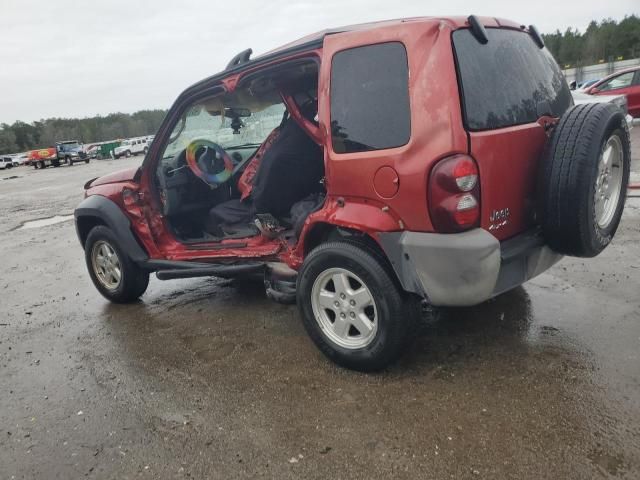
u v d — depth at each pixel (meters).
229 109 4.53
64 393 3.40
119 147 49.44
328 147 3.11
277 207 4.12
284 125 4.38
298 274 3.37
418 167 2.69
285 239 3.91
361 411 2.84
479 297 2.74
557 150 2.80
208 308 4.67
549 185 2.81
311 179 4.11
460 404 2.81
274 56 3.43
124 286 4.89
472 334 3.56
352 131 2.98
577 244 2.85
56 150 43.22
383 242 2.91
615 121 2.88
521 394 2.84
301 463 2.50
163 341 4.05
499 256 2.71
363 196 2.97
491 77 2.84
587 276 4.39
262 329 4.06
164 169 4.66
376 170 2.86
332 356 3.31
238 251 4.15
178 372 3.52
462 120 2.63
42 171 37.44
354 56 2.97
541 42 3.44
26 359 4.00
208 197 5.03
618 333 3.38
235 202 4.75
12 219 11.78
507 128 2.82
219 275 4.14
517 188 2.90
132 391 3.33
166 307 4.83
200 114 4.48
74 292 5.65
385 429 2.67
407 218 2.80
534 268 3.03
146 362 3.72
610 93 14.63
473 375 3.07
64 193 16.97
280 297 3.73
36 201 15.31
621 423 2.53
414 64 2.73
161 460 2.63
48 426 3.04
